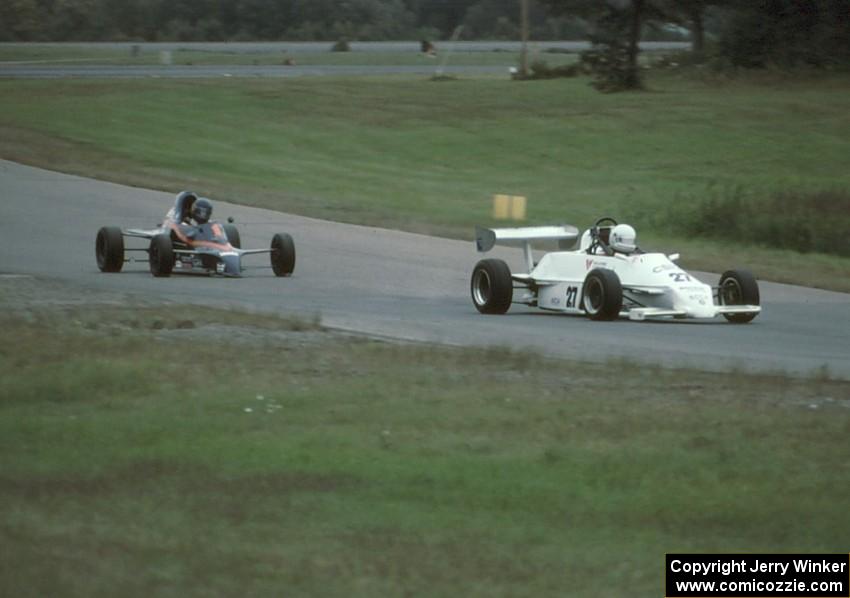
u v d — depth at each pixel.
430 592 23.48
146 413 39.12
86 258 88.62
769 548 27.17
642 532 28.17
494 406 41.34
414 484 31.55
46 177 136.75
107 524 27.19
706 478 32.78
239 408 40.12
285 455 34.09
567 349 55.06
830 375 49.19
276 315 61.56
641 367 49.59
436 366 49.03
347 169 173.75
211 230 81.50
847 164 186.88
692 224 121.56
